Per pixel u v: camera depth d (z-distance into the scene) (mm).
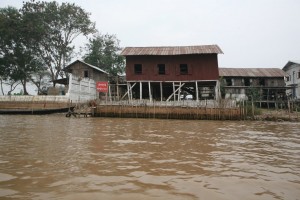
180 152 8711
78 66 37406
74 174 6047
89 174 6066
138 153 8469
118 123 18547
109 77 35844
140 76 29625
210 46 30422
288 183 5602
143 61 29688
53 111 27938
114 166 6816
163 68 29984
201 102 23016
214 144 10320
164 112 22797
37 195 4715
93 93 36156
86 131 13844
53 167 6633
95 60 47562
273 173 6375
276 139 11812
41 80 50312
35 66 41812
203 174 6203
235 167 6898
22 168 6512
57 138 11305
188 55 29141
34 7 39531
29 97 31250
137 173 6211
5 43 39438
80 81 32344
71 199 4543
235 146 9945
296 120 21328
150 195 4781
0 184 5305
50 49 41625
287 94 40469
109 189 5070
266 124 19031
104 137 11805
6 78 42562
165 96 35250
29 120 20469
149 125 17375
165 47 31375
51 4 39844
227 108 21938
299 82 39562
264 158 7973
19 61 40781
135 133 13344
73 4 41469
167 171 6422
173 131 14312
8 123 17922
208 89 36344
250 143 10656
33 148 9039
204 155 8297
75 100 31078
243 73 37000
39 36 39531
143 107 23203
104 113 23719
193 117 22328
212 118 22078
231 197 4754
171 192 4957
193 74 29000
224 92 35719
